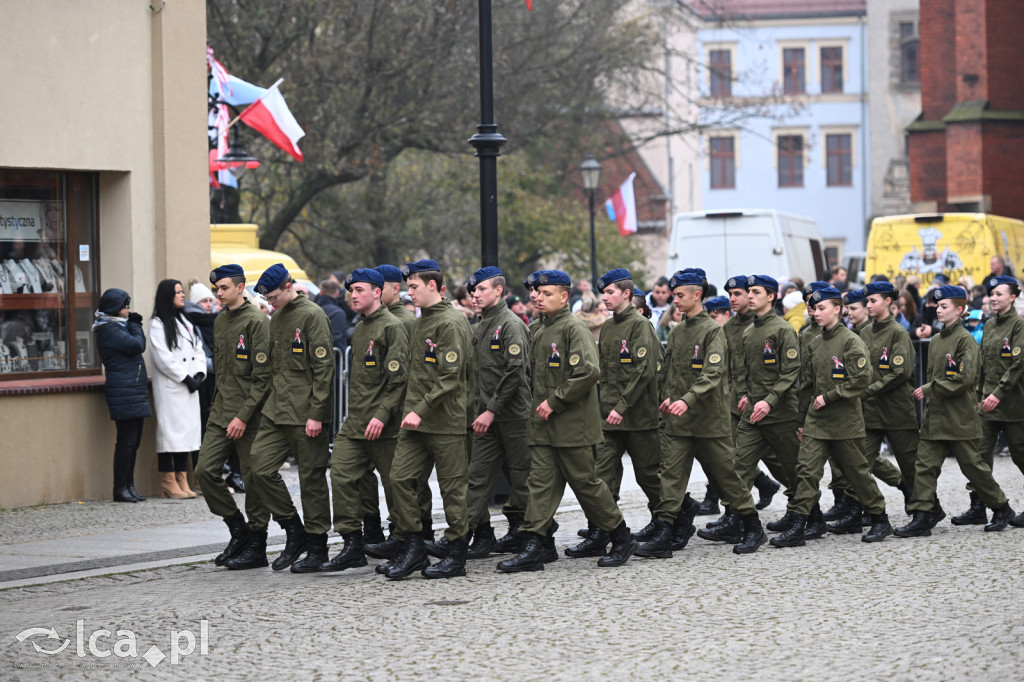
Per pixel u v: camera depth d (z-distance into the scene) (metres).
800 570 13.55
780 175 91.00
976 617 11.09
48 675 10.05
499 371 14.82
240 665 10.16
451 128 43.22
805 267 38.31
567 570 13.86
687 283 14.91
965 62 57.34
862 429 15.52
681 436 14.76
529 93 49.41
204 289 20.31
